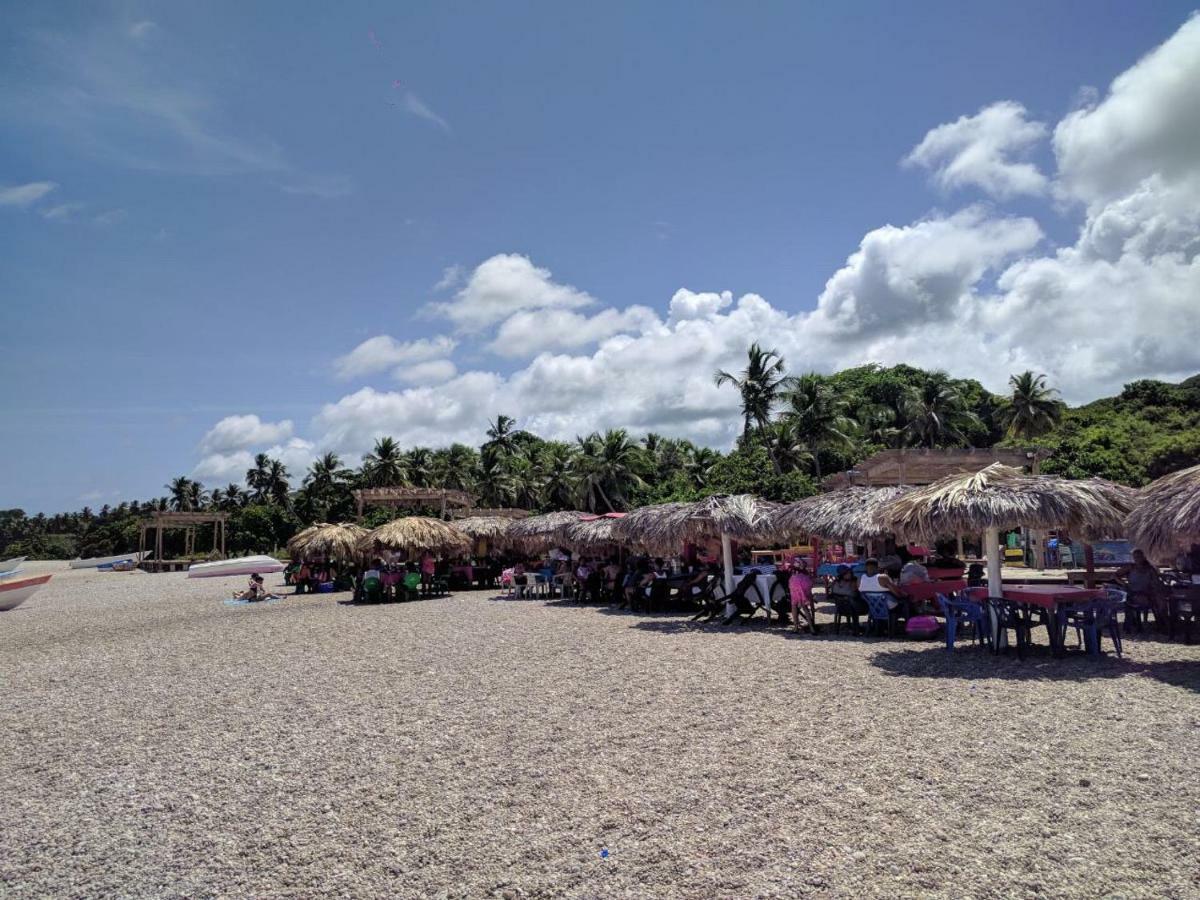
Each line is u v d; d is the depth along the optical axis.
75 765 6.90
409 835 4.92
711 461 63.97
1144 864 4.02
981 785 5.25
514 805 5.35
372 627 16.06
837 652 10.73
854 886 3.95
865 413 74.38
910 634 11.77
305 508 84.69
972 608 10.27
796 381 52.59
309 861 4.61
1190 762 5.53
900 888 3.90
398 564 24.06
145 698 9.68
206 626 17.66
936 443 63.03
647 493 60.28
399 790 5.77
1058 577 18.19
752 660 10.40
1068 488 10.05
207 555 71.38
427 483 78.56
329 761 6.61
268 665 11.70
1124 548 20.45
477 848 4.67
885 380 79.62
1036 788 5.16
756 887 3.99
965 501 10.15
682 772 5.85
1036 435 54.97
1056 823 4.58
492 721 7.69
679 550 16.48
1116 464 39.75
